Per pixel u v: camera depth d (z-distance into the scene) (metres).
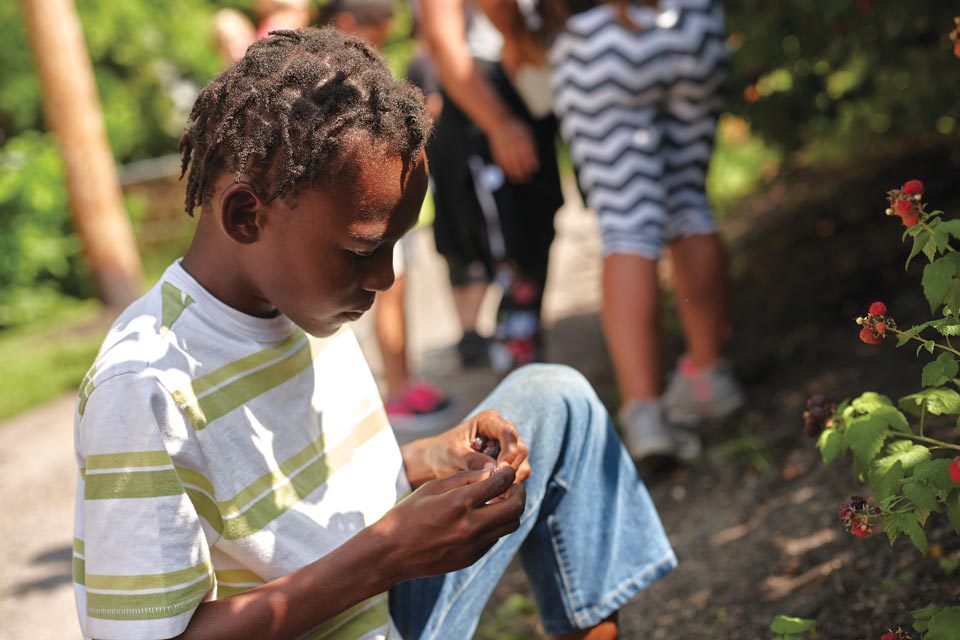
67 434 5.06
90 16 10.92
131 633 1.31
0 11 10.26
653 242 3.13
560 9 3.13
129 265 8.19
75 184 7.93
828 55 4.54
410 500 1.46
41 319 8.34
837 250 4.67
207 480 1.42
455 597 1.70
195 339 1.45
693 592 2.48
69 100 7.75
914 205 1.47
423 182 1.45
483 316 5.94
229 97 1.41
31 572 3.48
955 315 1.42
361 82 1.39
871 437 1.51
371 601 1.57
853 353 3.57
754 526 2.70
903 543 2.23
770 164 7.88
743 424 3.40
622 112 3.12
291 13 4.02
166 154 12.16
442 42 3.63
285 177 1.35
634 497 1.83
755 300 4.57
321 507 1.55
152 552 1.32
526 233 3.98
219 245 1.47
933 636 1.43
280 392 1.54
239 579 1.49
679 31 3.08
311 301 1.45
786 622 1.78
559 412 1.75
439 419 4.30
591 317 5.57
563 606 1.79
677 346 4.45
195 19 11.75
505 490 1.47
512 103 3.84
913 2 4.07
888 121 5.29
